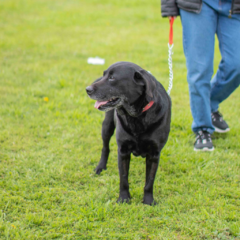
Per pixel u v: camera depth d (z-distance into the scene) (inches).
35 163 144.5
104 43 354.3
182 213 114.5
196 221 109.4
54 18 459.8
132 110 111.4
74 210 113.6
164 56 314.8
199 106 155.9
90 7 530.0
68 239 100.0
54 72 262.8
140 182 136.3
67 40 364.8
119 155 120.5
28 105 204.8
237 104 217.9
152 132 113.2
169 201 121.6
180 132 179.2
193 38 146.6
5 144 159.3
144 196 122.8
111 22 450.3
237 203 120.0
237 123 188.9
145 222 110.1
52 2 553.6
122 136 116.0
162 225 108.3
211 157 153.2
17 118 186.2
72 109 203.2
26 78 250.1
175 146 164.4
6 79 244.1
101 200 121.5
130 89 110.7
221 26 149.3
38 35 379.9
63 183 131.7
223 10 144.2
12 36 368.2
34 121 184.5
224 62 152.9
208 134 163.2
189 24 146.9
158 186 132.5
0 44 332.2
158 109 112.6
